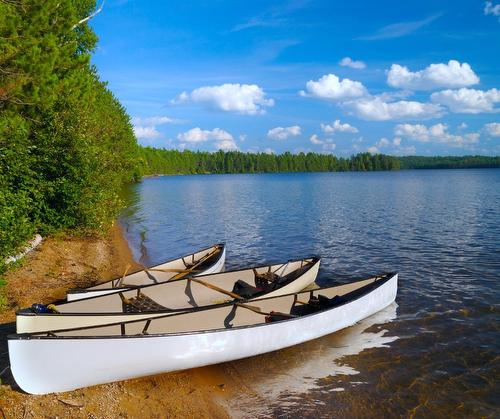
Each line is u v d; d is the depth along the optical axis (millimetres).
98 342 6152
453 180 90562
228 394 6871
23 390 5934
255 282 11469
